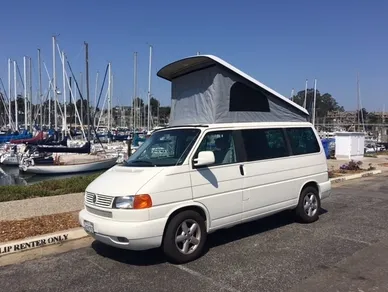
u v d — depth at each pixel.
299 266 5.07
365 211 8.45
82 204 9.00
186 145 5.65
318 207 7.51
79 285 4.63
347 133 21.02
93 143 32.09
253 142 6.43
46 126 42.47
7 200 9.66
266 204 6.40
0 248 5.84
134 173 5.36
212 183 5.61
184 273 4.91
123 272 5.00
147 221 4.91
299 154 7.18
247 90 7.46
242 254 5.59
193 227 5.36
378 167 17.31
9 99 44.97
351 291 4.30
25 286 4.64
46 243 6.25
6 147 27.77
